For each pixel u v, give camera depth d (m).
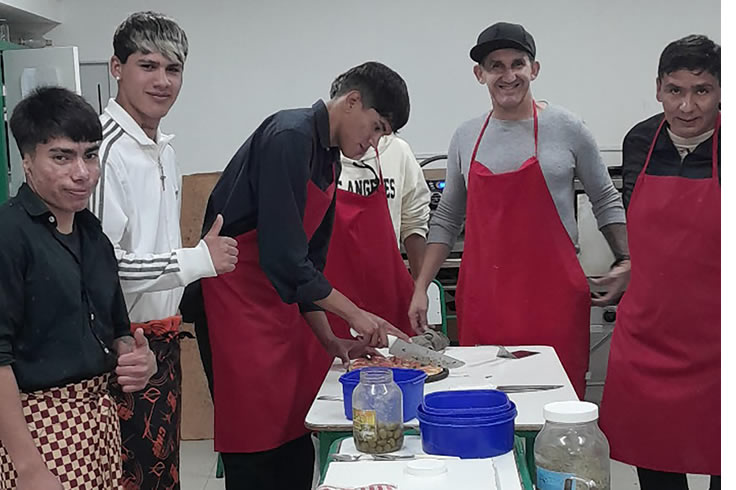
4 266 1.66
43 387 1.73
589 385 4.30
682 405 2.38
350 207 2.91
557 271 2.75
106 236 1.93
